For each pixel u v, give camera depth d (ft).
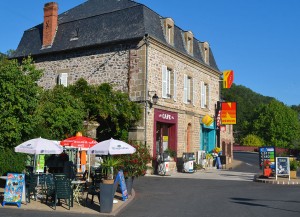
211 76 88.38
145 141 60.13
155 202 35.58
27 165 42.57
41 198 36.42
